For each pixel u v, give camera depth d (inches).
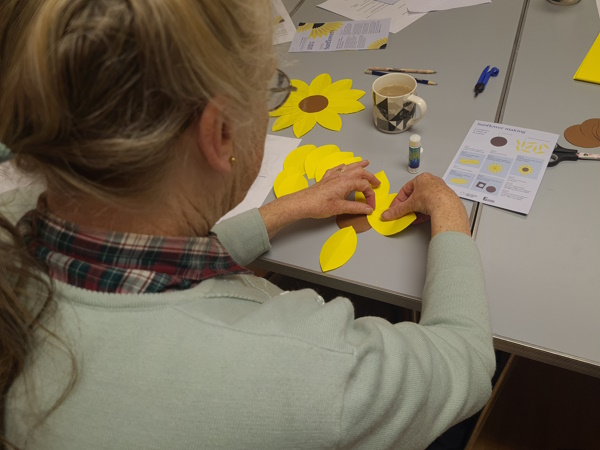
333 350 18.6
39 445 17.7
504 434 48.0
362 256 33.8
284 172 40.0
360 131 42.4
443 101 43.1
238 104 17.8
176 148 17.2
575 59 44.3
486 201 35.0
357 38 52.1
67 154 15.9
